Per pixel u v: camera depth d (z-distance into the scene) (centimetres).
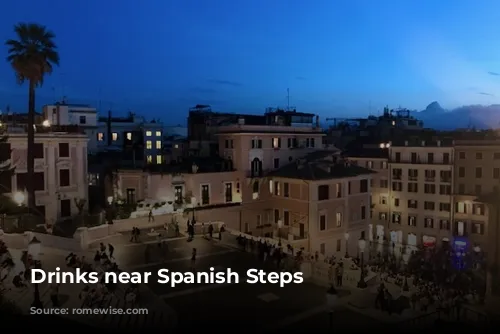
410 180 7981
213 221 5562
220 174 6056
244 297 3166
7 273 3169
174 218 5175
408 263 6412
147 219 5062
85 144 5531
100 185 6369
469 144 7300
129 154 7650
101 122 8825
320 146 7306
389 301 3044
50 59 4791
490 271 3231
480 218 7219
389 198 8225
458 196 7419
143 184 5653
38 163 5175
